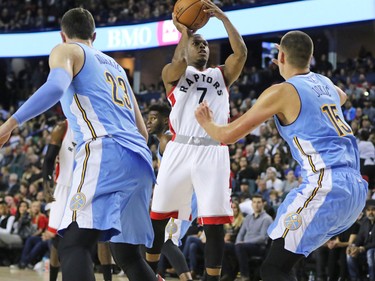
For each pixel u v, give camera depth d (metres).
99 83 3.23
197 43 4.82
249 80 17.03
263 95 3.41
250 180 10.70
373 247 8.03
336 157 3.35
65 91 3.09
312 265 8.88
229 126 3.40
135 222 3.37
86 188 3.10
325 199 3.30
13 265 11.07
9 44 18.14
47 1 21.14
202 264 9.26
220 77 4.83
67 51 3.15
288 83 3.42
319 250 8.51
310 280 8.81
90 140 3.19
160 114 5.74
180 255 5.40
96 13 20.12
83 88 3.19
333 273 8.46
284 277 3.30
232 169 11.30
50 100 2.92
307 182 3.40
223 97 4.82
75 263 2.96
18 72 23.12
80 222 3.04
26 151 14.76
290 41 3.57
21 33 18.05
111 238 3.33
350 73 15.95
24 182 11.92
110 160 3.14
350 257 8.22
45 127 16.67
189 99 4.78
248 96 16.73
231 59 4.80
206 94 4.78
